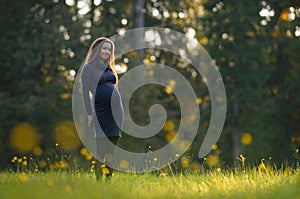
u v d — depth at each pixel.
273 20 21.00
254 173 8.47
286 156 19.88
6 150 20.31
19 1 21.86
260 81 21.19
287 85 20.36
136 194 6.88
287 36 20.64
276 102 20.38
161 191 7.18
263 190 7.01
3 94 21.22
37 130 20.81
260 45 21.14
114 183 7.98
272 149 20.12
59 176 8.66
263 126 20.53
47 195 6.43
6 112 20.83
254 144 20.69
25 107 20.89
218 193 6.88
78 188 6.96
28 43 21.70
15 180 8.44
